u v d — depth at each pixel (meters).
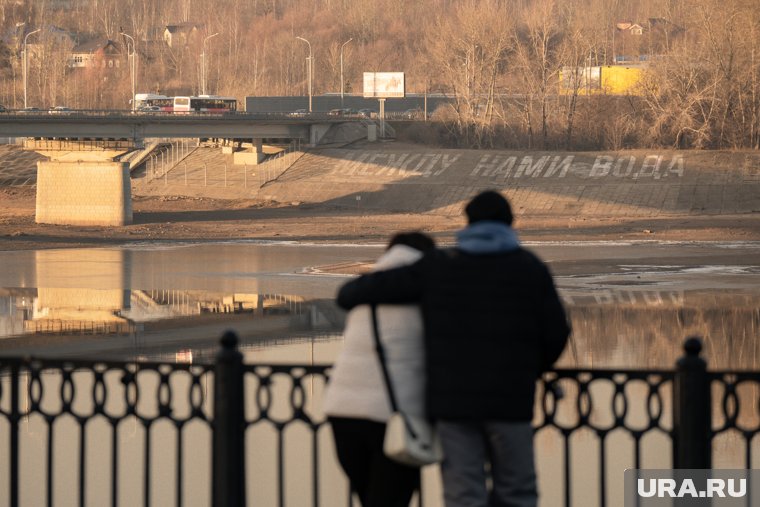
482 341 30.30
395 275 31.20
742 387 94.62
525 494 31.14
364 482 32.72
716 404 86.75
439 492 63.47
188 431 85.62
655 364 133.62
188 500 68.69
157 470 75.69
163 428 85.50
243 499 35.06
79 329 168.75
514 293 30.47
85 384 102.81
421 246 33.09
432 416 30.56
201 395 35.66
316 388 86.62
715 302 193.25
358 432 31.58
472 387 30.16
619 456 75.38
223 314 183.75
